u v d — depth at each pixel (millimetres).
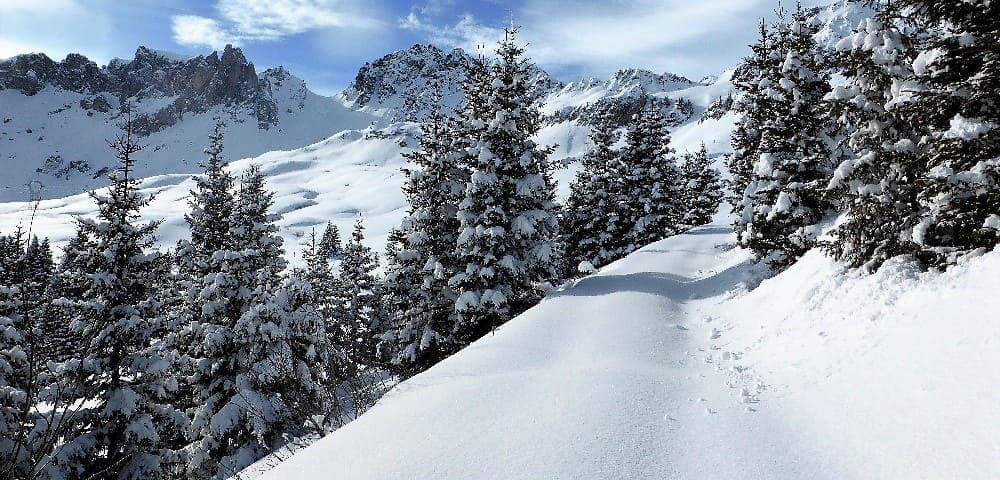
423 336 22031
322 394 14469
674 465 6570
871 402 7090
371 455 7281
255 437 19656
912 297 8883
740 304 15461
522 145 22234
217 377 20906
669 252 27547
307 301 21109
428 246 22938
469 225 21719
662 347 12750
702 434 7395
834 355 9031
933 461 5516
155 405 18844
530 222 21297
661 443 7129
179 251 22312
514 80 22234
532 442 7117
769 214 17766
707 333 13969
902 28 11484
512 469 6449
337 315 35312
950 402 6125
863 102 11969
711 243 29672
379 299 34938
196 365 20703
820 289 11719
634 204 37719
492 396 9062
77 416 16375
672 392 9055
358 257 39625
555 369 11234
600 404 8312
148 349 18062
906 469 5633
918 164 11133
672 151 37875
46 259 33188
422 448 7234
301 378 17844
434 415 8469
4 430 12930
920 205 11109
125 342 17625
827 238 14836
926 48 10297
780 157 18375
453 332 22422
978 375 6184
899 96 10805
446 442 7363
